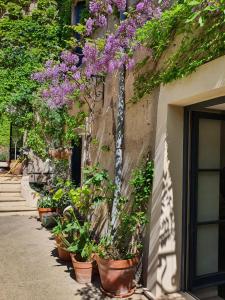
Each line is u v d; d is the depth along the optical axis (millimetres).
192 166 3764
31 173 9922
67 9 9477
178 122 3760
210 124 3971
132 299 3545
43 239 5852
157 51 3980
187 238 3738
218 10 2922
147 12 4195
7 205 8398
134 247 3951
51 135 8875
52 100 5965
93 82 5738
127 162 4602
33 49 10391
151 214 3768
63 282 3992
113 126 5281
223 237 3980
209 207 3930
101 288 3725
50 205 7098
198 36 3285
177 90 3527
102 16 4824
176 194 3725
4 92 10062
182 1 3602
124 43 4285
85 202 4668
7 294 3664
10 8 10867
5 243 5582
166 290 3617
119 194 4531
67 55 5395
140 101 4395
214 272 3883
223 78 2896
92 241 4285
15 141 11797
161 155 3709
